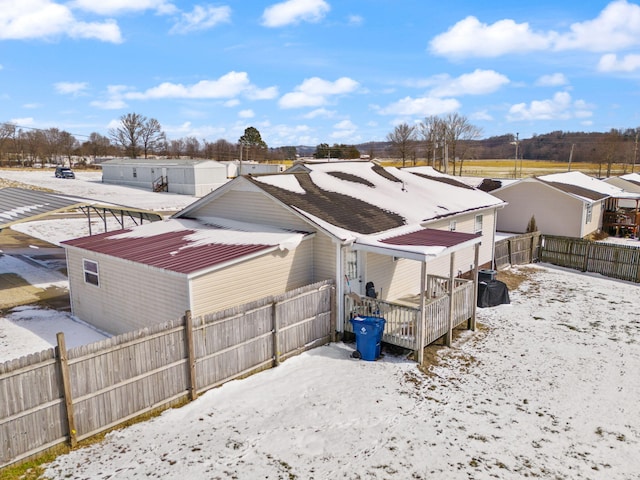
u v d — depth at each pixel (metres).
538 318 14.70
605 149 84.00
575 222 28.06
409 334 11.41
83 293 13.68
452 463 7.33
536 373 10.80
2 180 57.41
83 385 7.46
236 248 11.78
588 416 8.98
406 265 15.09
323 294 11.77
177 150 111.56
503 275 20.25
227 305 11.05
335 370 10.55
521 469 7.27
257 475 6.90
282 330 10.69
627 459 7.64
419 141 94.12
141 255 11.88
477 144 128.62
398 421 8.50
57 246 24.78
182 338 8.76
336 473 7.00
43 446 7.13
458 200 18.70
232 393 9.31
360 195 16.02
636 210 31.03
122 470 6.92
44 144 99.38
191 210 15.80
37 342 12.10
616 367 11.20
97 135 112.81
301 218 12.67
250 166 62.25
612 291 18.06
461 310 12.88
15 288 17.09
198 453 7.38
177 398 8.79
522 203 30.02
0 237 27.06
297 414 8.64
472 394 9.70
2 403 6.64
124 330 12.43
